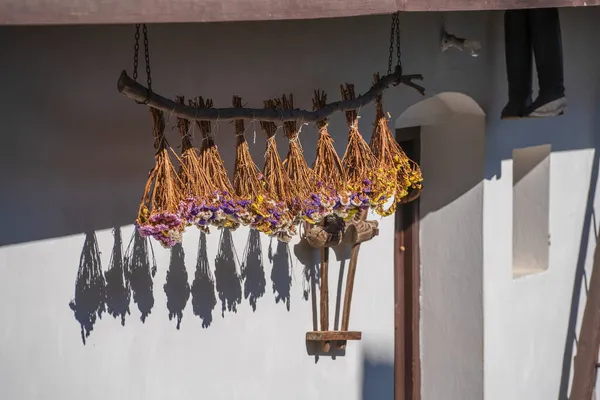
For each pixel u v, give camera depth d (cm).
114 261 602
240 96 661
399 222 930
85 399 591
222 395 669
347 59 734
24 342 565
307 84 705
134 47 590
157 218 539
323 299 731
